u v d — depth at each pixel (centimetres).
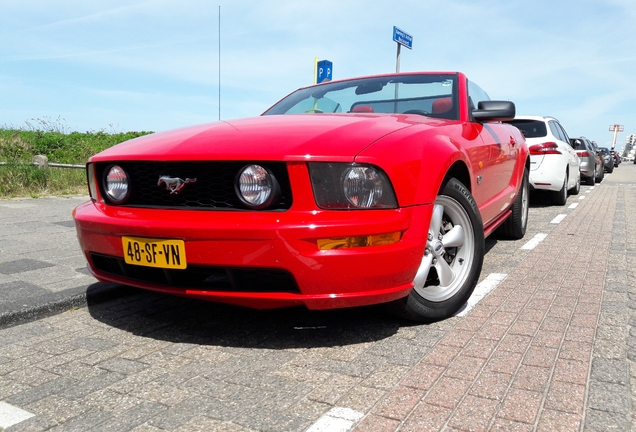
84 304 329
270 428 184
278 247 228
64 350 260
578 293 343
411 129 282
